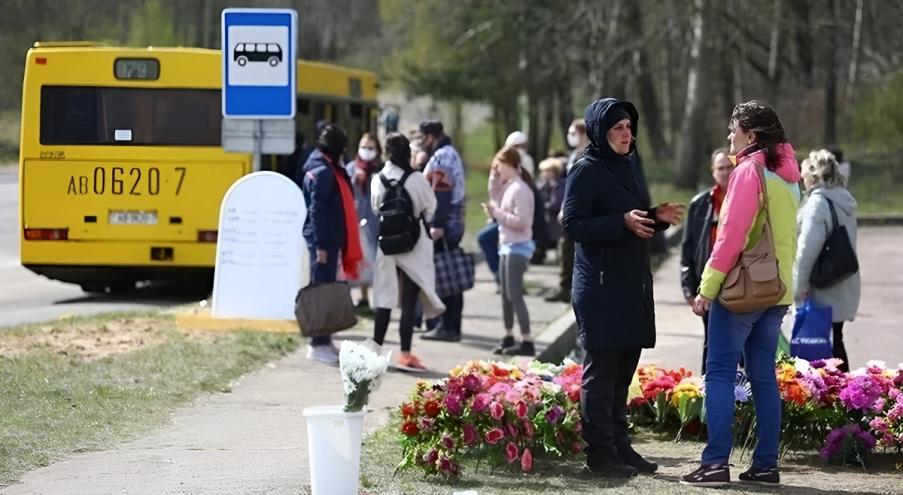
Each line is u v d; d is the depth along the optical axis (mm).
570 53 68750
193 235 25188
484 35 72062
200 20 70438
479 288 27609
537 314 22859
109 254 25188
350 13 77875
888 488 10820
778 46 75688
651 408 13211
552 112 80875
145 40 67500
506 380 11664
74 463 11117
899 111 73688
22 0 65125
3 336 17344
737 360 10727
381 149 22234
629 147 10836
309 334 17016
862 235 47375
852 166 70125
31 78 25094
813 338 13680
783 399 12133
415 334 20141
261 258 19594
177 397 14211
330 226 17469
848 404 12102
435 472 10688
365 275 22062
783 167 10617
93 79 25125
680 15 63250
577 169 10695
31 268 25219
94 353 16375
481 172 81875
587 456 11047
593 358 10875
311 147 26297
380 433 12547
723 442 10688
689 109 65062
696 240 13688
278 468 10977
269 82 19906
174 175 25203
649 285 10961
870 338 21781
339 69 32344
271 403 14297
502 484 10516
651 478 10938
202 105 25250
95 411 13133
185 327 19047
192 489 10102
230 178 25250
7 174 58125
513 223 18125
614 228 10555
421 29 75062
